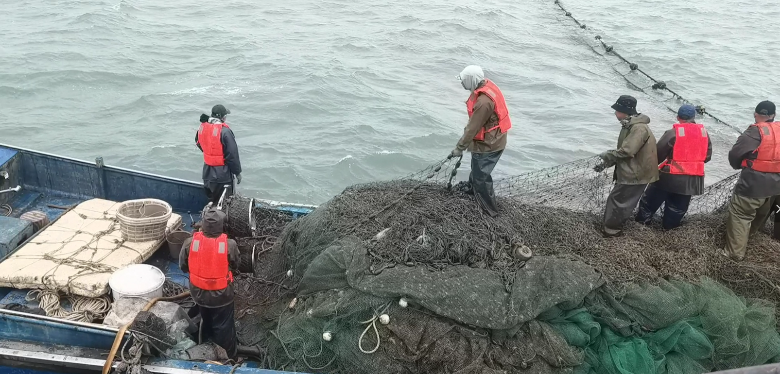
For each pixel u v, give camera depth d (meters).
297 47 23.36
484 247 5.44
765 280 5.60
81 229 6.50
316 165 14.20
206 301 5.16
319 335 5.07
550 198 6.87
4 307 5.60
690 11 35.16
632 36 28.78
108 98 17.80
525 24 30.64
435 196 6.12
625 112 5.73
